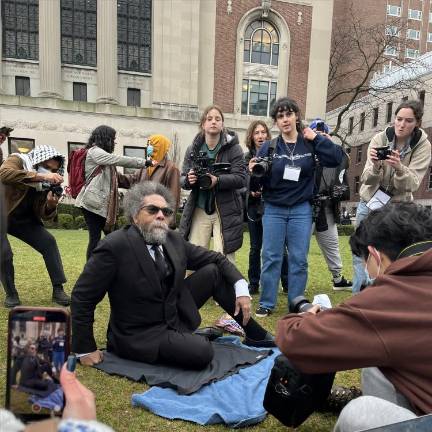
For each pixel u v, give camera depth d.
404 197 3.42
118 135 23.88
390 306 1.27
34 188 3.56
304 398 1.75
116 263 2.41
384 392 1.44
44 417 1.30
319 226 4.34
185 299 2.70
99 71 24.94
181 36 24.52
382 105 33.69
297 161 3.38
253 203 4.12
